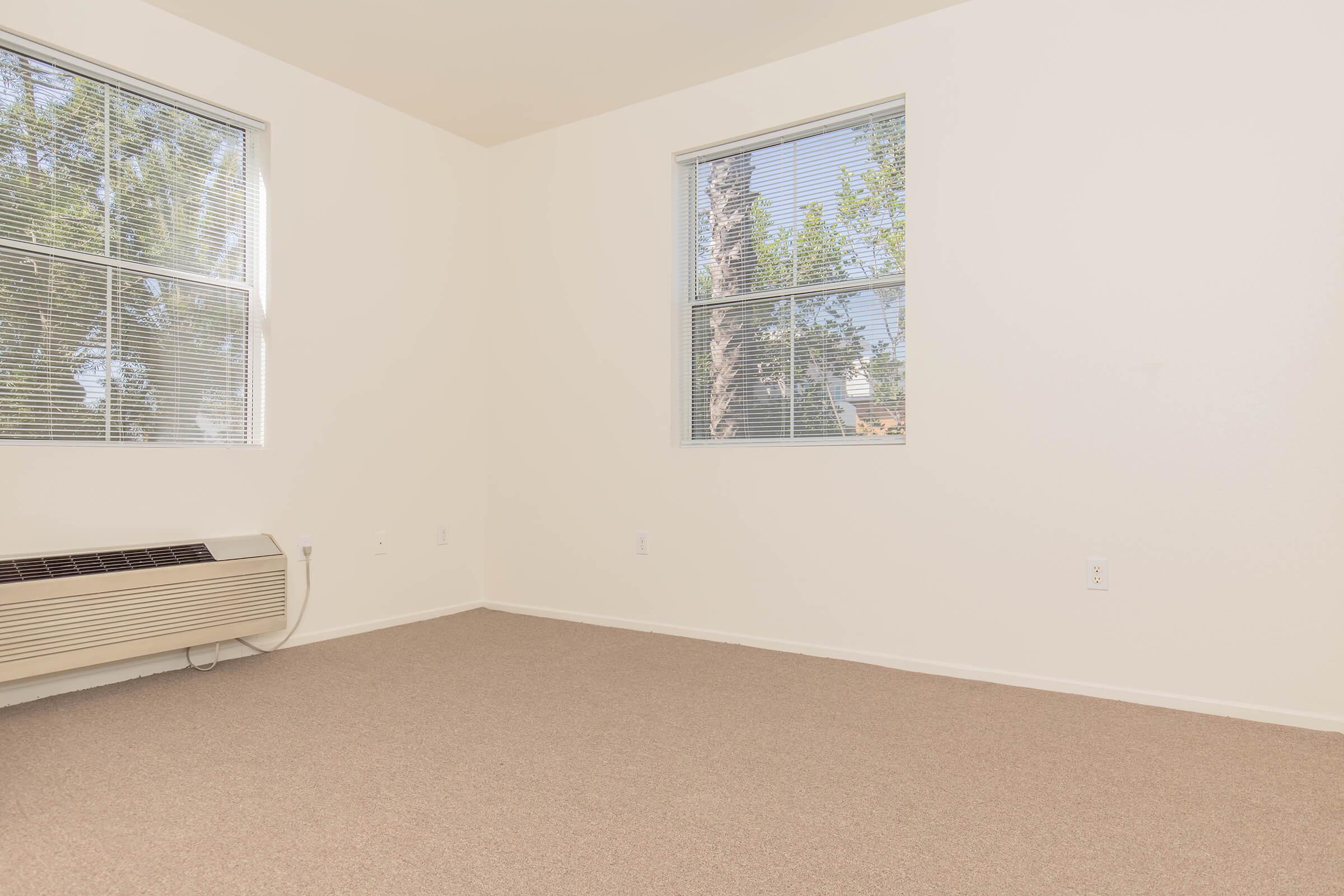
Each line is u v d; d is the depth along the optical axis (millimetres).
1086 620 3029
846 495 3559
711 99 3969
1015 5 3184
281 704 2887
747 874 1708
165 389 3416
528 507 4598
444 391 4551
